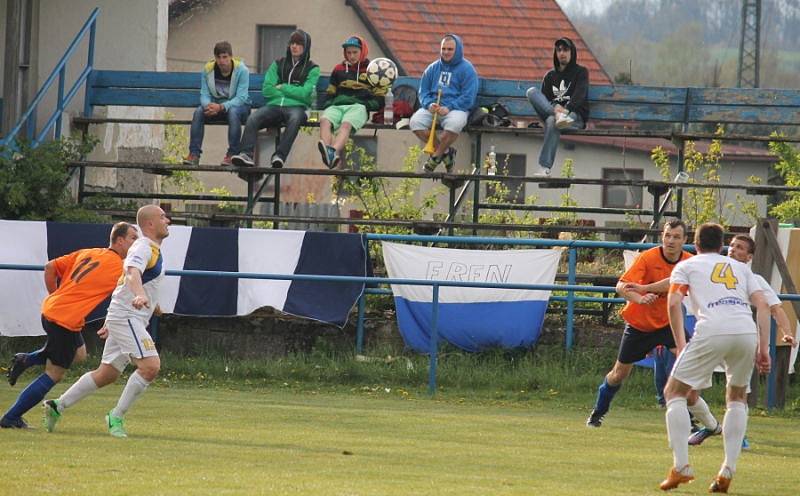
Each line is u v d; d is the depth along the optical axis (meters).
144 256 30.52
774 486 26.03
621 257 62.59
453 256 49.69
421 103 56.66
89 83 61.78
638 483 25.69
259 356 49.84
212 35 121.62
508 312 48.97
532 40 129.50
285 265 49.56
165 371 46.94
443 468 26.61
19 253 49.28
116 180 65.12
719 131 78.19
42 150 54.78
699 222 69.81
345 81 56.88
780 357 42.62
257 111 56.50
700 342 26.17
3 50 63.56
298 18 121.69
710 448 33.31
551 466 27.75
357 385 45.78
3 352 49.06
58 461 25.38
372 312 51.44
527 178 54.66
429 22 127.38
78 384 31.22
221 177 115.81
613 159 115.94
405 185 74.44
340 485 23.06
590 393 44.62
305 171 55.91
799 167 79.69
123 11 64.75
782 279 43.00
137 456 26.58
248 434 31.67
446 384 45.53
